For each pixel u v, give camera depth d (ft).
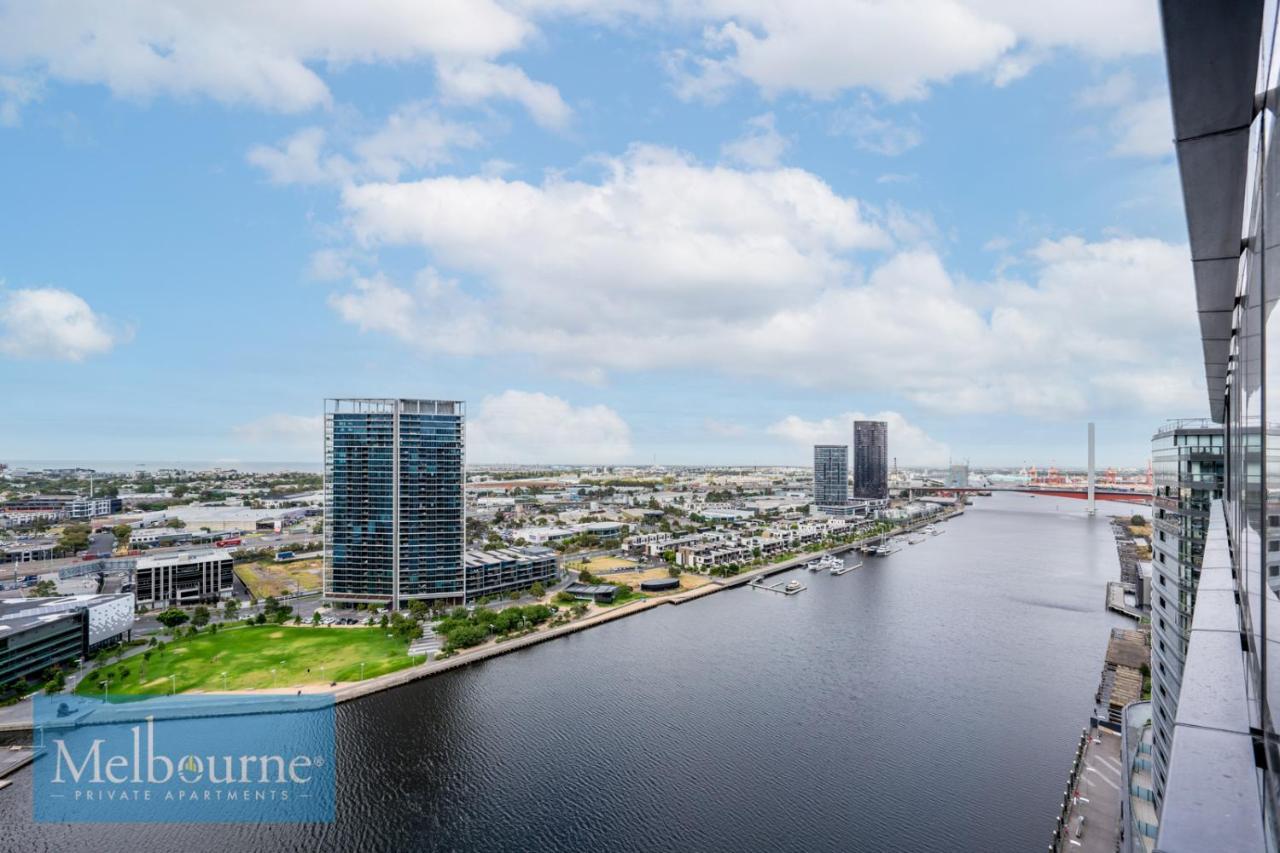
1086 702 489.67
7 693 486.79
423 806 361.30
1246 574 56.80
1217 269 65.72
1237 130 44.57
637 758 411.13
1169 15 37.60
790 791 373.61
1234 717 43.68
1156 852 32.58
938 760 404.98
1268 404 42.47
